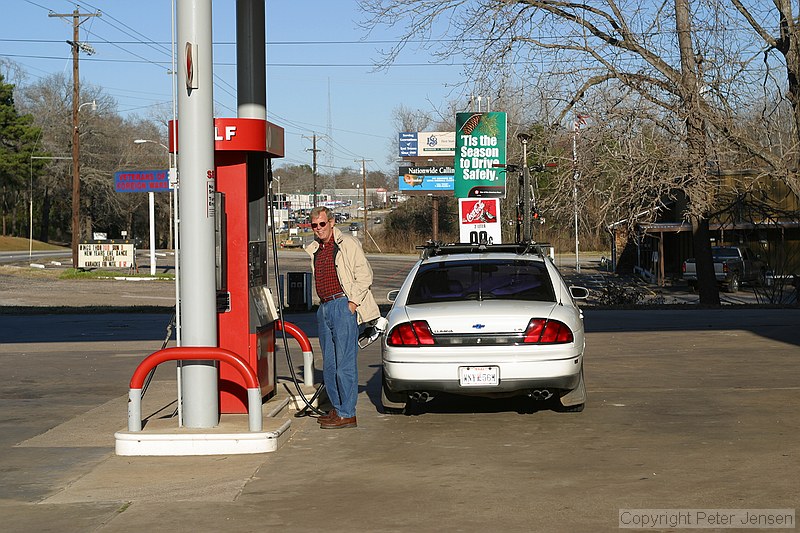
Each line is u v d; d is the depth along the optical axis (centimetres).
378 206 17288
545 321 845
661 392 1030
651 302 3056
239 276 896
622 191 2288
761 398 979
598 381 1120
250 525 569
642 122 2278
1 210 10169
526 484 651
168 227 10719
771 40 2366
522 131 2784
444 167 7356
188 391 794
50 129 8938
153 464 732
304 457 749
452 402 1002
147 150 9206
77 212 5572
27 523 580
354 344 859
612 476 668
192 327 793
